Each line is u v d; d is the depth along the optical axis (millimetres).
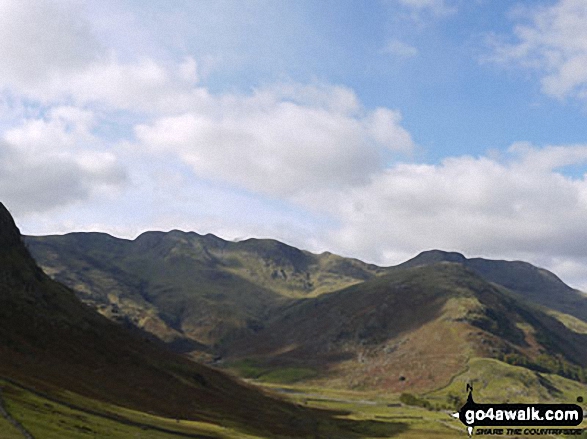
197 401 188125
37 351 162375
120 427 103062
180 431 120750
